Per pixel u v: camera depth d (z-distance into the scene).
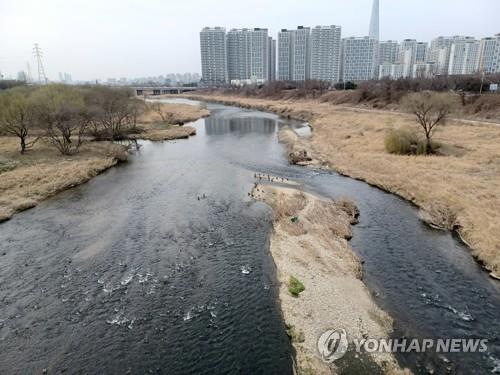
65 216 30.06
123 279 20.75
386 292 18.95
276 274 20.80
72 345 15.88
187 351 15.43
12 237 26.17
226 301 18.62
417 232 26.02
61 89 72.06
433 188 32.47
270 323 16.91
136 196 34.81
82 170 42.12
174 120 86.44
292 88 155.00
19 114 48.94
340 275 20.11
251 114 104.62
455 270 20.98
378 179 37.28
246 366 14.54
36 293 19.50
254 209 30.64
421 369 13.95
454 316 17.00
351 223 27.61
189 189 36.56
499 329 16.11
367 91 103.69
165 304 18.50
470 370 13.91
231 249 23.92
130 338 16.23
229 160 48.97
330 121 75.19
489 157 40.75
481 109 68.81
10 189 35.25
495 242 22.33
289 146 55.72
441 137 51.25
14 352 15.49
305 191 34.88
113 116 67.38
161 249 24.16
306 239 24.17
